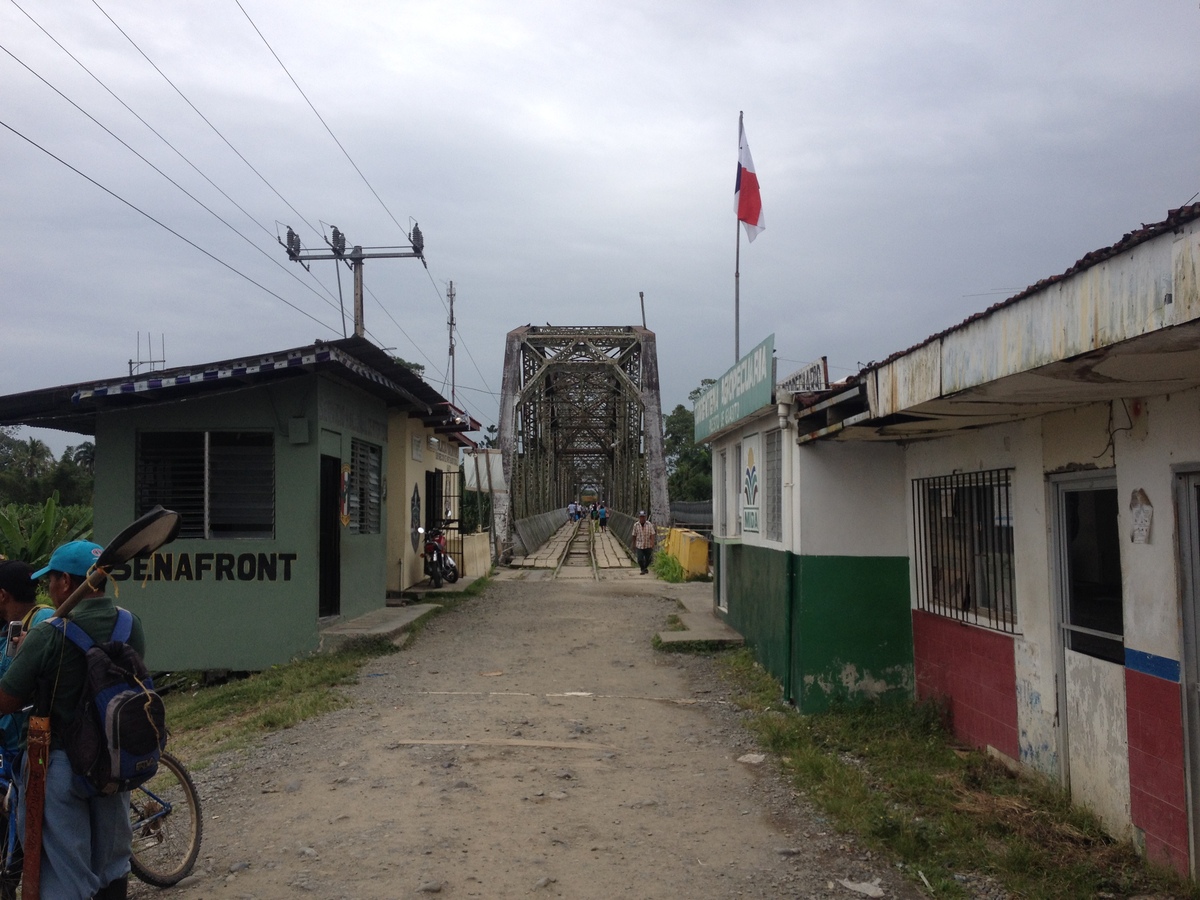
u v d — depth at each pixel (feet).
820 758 20.97
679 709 27.53
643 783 19.92
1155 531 15.26
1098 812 17.15
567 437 211.41
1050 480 18.98
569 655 37.04
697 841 16.44
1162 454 15.08
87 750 11.54
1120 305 10.60
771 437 31.53
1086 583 17.98
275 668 33.99
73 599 11.91
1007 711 20.75
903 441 26.22
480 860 15.38
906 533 26.45
